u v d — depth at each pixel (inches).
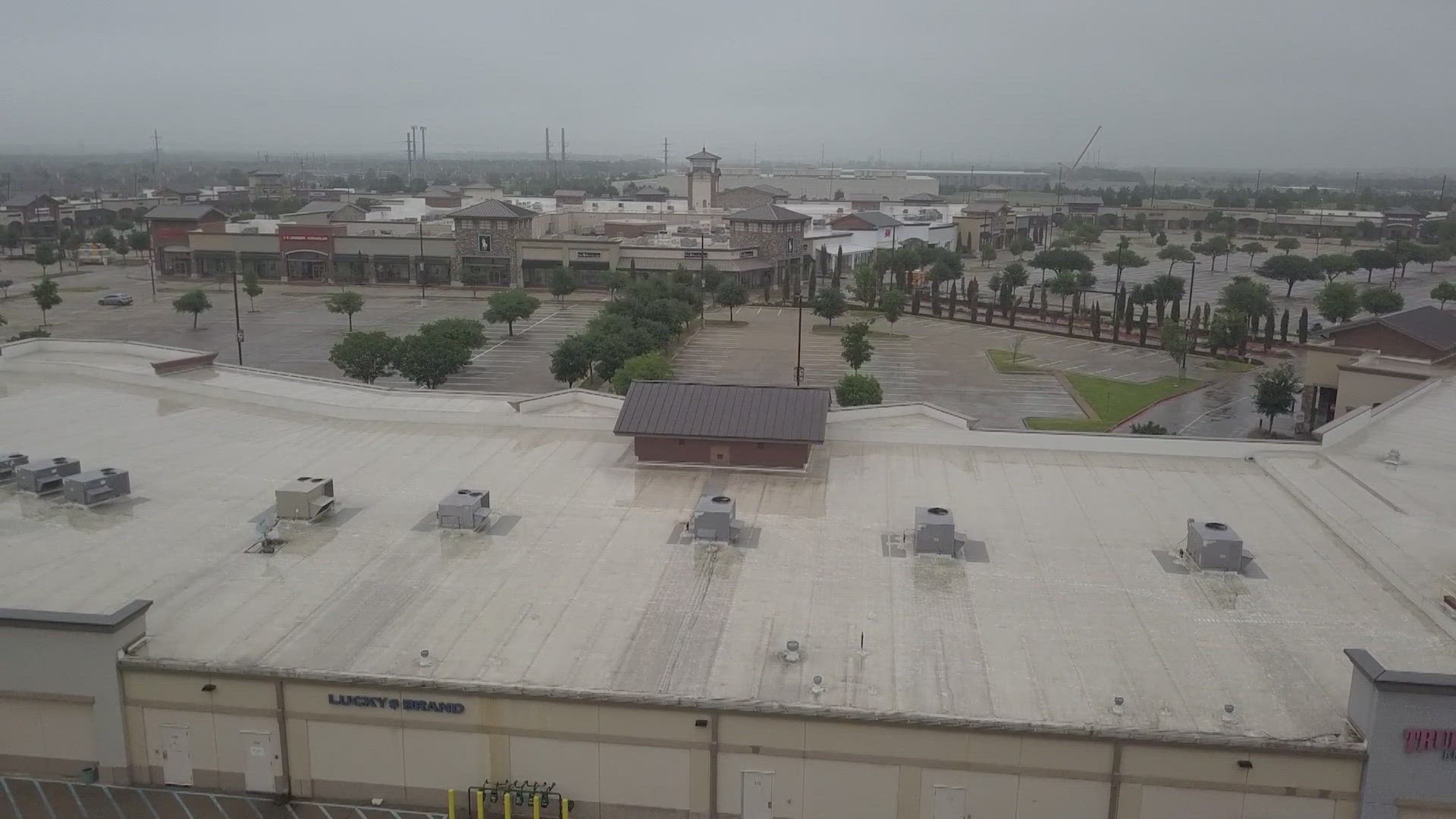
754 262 4761.3
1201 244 6525.6
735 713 762.8
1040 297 4630.9
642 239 4970.5
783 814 781.3
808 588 970.7
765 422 1278.3
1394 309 4033.0
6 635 823.1
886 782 765.3
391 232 4948.3
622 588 965.8
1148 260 6363.2
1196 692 796.0
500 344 3334.2
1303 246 7150.6
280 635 868.0
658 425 1283.2
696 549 1054.4
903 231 6294.3
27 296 4205.2
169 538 1061.1
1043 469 1298.0
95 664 818.8
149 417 1478.8
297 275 4798.2
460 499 1101.7
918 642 871.7
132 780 841.5
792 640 868.6
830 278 5206.7
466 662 827.4
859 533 1099.3
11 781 842.2
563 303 4274.1
